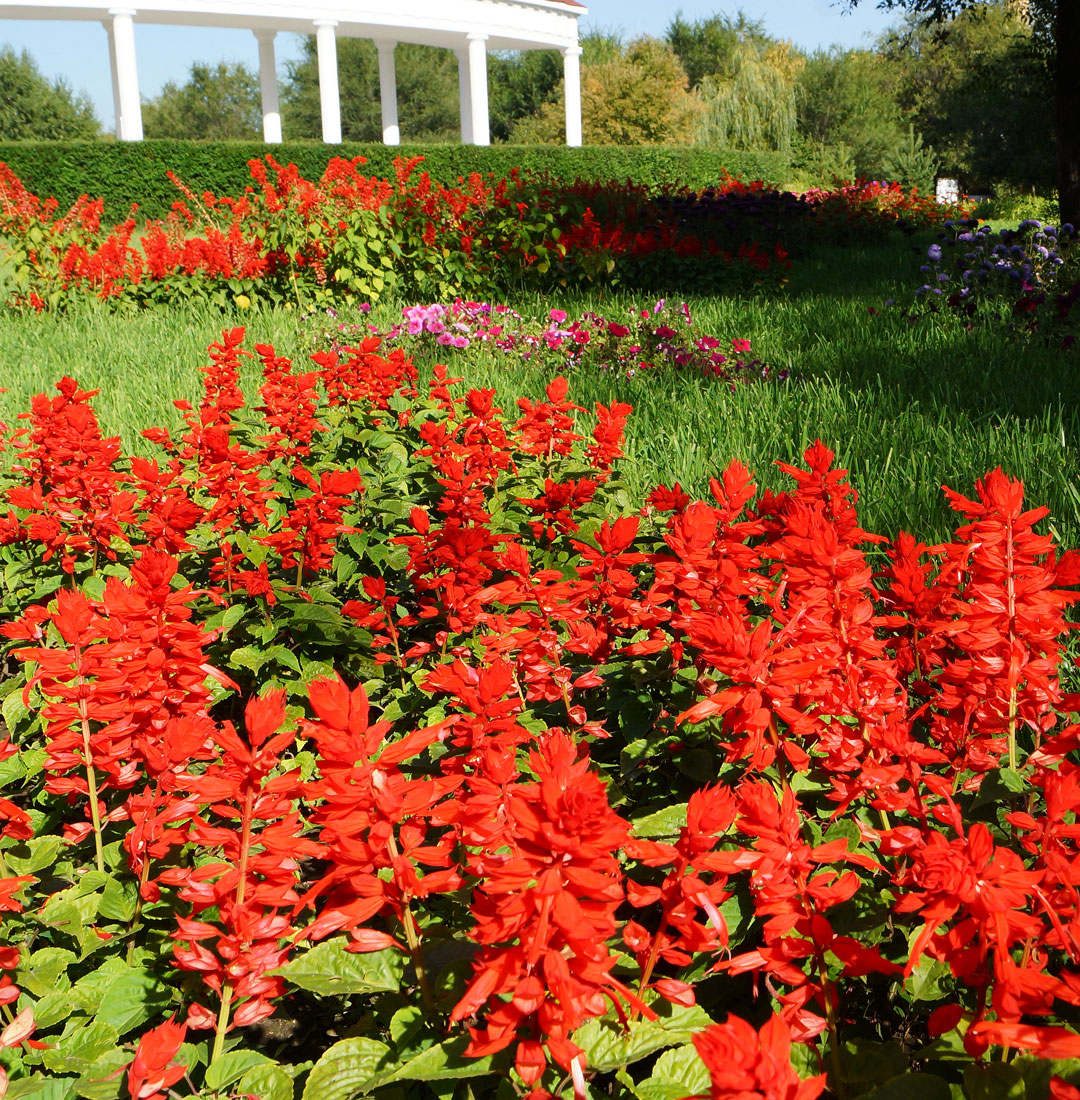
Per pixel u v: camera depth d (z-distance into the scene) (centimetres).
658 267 1134
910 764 150
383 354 767
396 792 124
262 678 286
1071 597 153
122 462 415
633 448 488
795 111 4441
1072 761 203
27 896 189
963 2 1836
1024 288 867
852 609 162
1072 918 120
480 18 3450
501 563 220
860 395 573
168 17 3072
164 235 1066
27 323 930
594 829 103
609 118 4853
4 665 340
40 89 5581
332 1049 135
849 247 1733
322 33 3159
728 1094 89
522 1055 111
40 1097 137
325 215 1005
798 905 128
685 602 205
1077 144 1330
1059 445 429
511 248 1091
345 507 339
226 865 139
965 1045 116
